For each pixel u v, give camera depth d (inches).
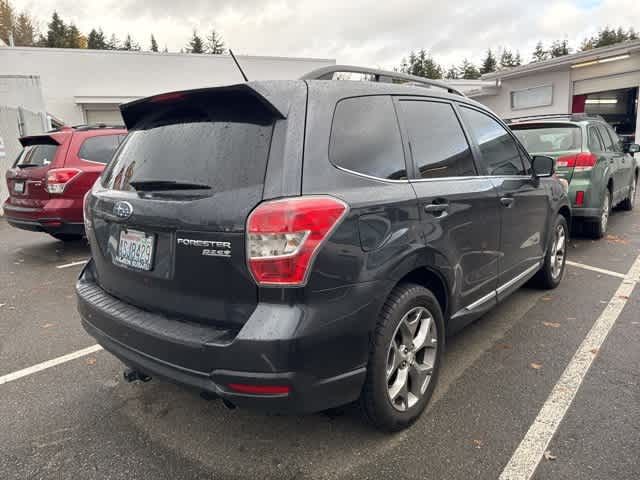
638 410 101.9
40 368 130.8
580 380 115.1
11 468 89.5
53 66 792.9
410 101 107.9
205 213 78.7
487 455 89.1
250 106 83.7
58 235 295.4
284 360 72.5
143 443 96.5
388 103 101.0
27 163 254.8
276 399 74.0
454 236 106.5
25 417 106.7
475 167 123.1
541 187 161.2
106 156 255.4
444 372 121.3
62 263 246.5
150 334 83.7
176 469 88.3
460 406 105.4
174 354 80.4
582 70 702.5
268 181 75.7
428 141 108.0
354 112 91.5
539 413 102.0
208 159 84.3
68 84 804.0
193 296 82.3
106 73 818.2
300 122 80.7
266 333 72.4
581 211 239.8
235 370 73.9
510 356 129.1
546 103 759.7
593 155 238.1
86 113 828.6
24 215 247.6
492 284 129.2
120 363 133.3
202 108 90.7
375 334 87.4
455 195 107.8
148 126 103.4
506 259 136.3
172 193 85.9
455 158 115.8
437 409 104.6
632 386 111.7
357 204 82.0
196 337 78.5
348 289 79.5
